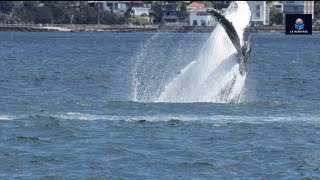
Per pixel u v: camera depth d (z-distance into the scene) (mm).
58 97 160000
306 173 96438
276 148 107750
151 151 105688
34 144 109375
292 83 197750
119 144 109062
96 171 96438
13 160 100938
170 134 115188
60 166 98500
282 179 94125
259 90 178125
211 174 95938
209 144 109688
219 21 128750
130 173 95812
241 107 135250
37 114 131375
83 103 145500
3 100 152750
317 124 123312
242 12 133375
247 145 109250
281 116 129875
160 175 95312
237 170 97625
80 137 113375
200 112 130000
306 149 107625
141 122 122812
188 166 98938
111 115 129875
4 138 112750
